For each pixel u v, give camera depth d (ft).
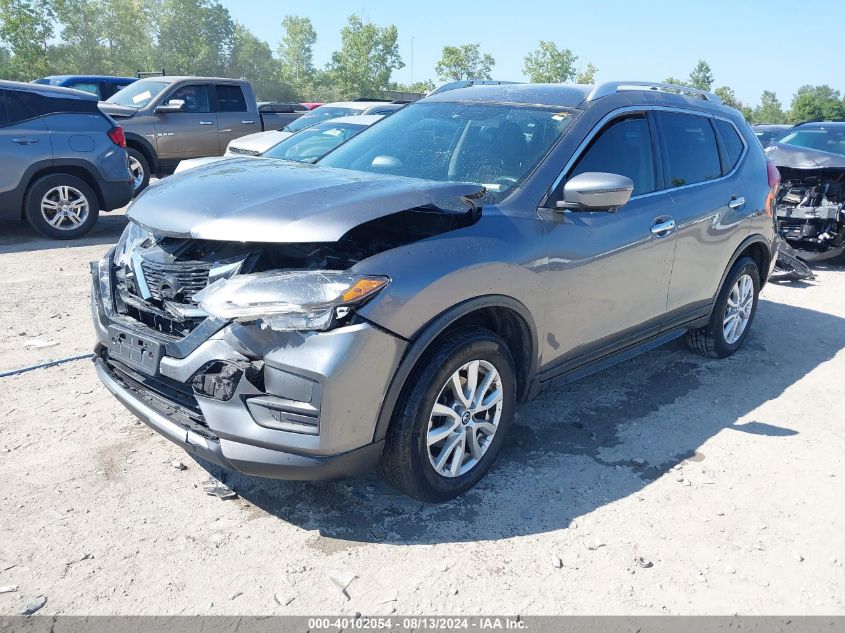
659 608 8.96
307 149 29.63
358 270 9.28
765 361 18.08
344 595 8.90
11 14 131.13
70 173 29.19
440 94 15.61
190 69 245.04
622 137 13.60
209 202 10.20
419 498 10.55
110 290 11.21
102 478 11.19
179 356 9.61
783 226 29.58
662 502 11.32
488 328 11.64
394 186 10.44
